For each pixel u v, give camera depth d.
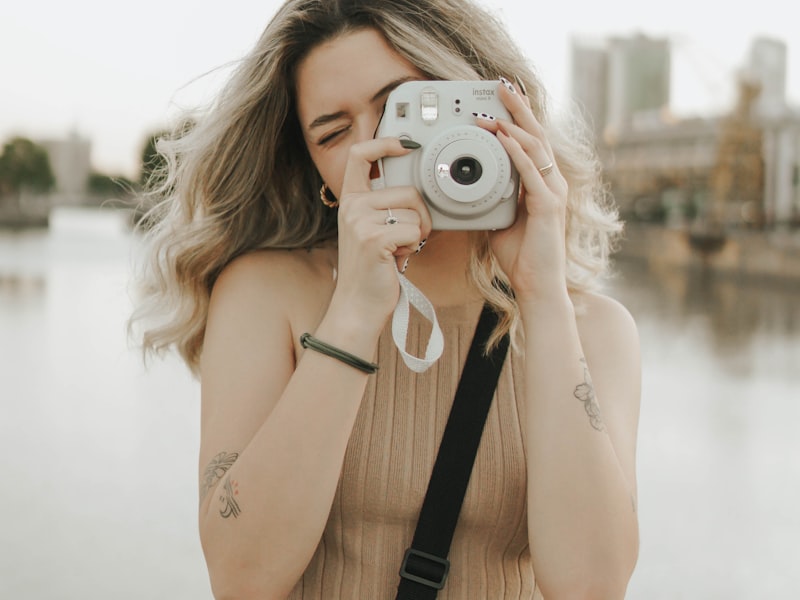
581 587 1.41
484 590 1.59
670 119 50.78
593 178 1.88
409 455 1.59
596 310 1.76
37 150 91.19
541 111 1.79
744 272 29.16
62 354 11.05
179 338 1.90
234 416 1.53
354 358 1.39
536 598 1.65
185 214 1.86
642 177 51.38
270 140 1.75
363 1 1.58
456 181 1.44
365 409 1.63
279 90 1.69
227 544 1.40
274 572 1.39
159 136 2.14
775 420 8.16
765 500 5.86
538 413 1.46
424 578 1.54
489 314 1.69
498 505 1.58
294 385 1.40
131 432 7.15
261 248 1.80
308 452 1.37
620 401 1.64
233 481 1.40
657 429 7.80
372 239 1.40
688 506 5.75
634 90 63.12
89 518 5.21
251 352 1.59
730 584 4.57
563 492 1.42
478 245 1.69
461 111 1.48
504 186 1.46
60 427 7.29
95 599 4.14
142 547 4.80
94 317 14.91
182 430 7.23
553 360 1.47
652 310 17.95
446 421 1.62
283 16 1.63
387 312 1.42
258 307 1.64
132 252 2.13
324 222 1.83
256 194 1.79
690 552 5.00
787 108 35.12
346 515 1.58
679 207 47.00
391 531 1.58
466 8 1.67
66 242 42.53
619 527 1.43
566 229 1.86
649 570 4.75
